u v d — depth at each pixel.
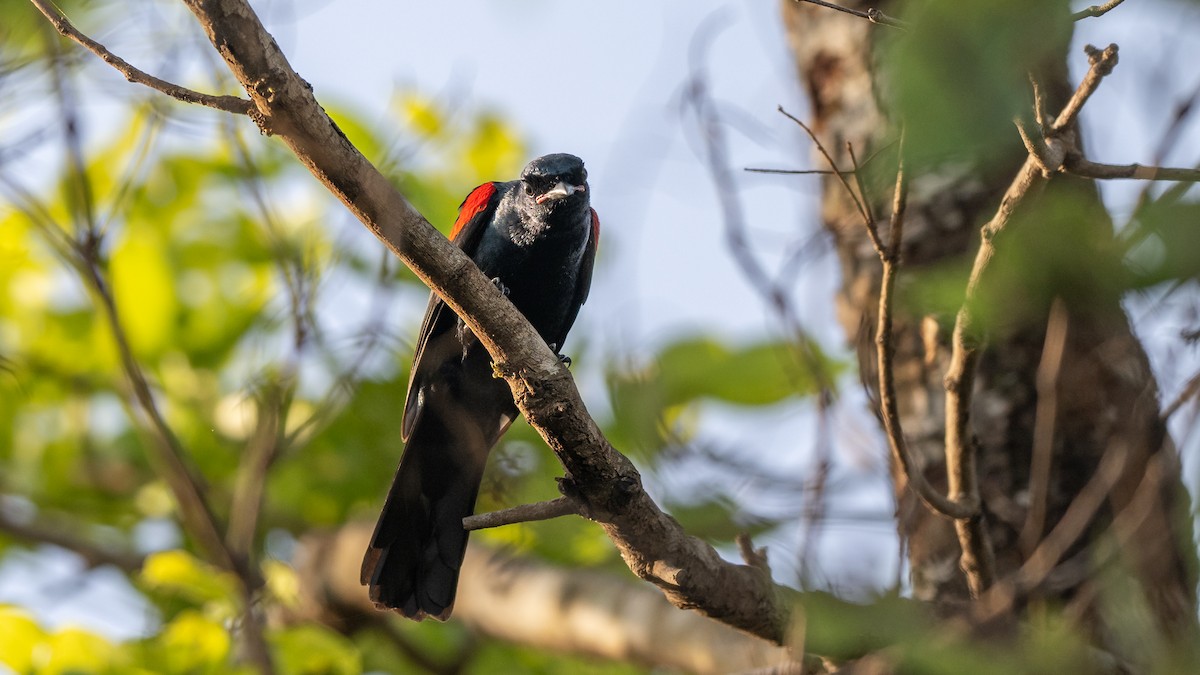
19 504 14.77
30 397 14.64
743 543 8.50
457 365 10.21
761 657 10.08
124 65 6.22
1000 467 9.58
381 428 13.34
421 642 14.05
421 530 9.86
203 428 13.98
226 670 10.71
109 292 11.09
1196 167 5.95
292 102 6.20
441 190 13.99
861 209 6.95
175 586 11.29
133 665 10.45
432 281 7.14
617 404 9.65
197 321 14.08
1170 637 8.06
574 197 10.97
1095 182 6.88
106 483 14.72
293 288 11.16
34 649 10.43
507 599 12.92
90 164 13.41
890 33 5.68
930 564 9.68
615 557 13.22
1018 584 7.85
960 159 4.29
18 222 13.96
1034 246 5.69
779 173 7.49
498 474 12.63
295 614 13.38
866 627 6.30
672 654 11.81
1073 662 6.75
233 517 11.77
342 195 6.66
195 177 13.96
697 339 13.52
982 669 6.25
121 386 12.55
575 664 14.07
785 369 9.80
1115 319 7.79
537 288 11.45
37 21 10.21
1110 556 8.02
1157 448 8.28
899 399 10.20
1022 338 9.66
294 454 12.62
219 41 6.00
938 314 7.07
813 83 10.88
